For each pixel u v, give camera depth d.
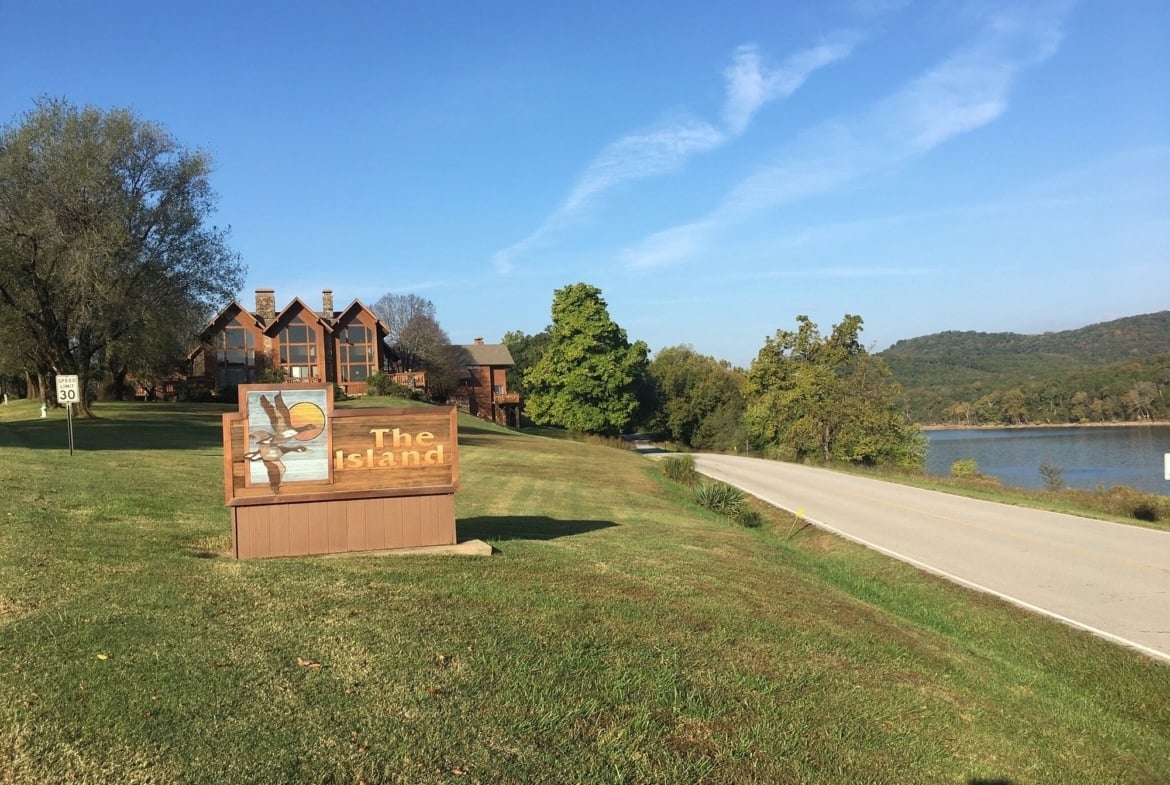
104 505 10.13
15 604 5.71
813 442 48.09
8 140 26.20
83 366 29.61
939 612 10.38
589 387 54.78
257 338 49.66
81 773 3.58
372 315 52.69
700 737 4.73
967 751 5.35
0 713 4.04
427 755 4.04
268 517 8.02
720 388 78.06
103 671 4.61
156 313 28.64
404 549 8.55
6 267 25.89
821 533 16.00
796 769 4.56
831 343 51.34
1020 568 12.33
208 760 3.77
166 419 30.53
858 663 6.61
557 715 4.66
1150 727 6.82
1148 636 8.77
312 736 4.09
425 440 8.70
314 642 5.35
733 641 6.53
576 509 15.04
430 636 5.65
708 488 20.23
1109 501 21.19
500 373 66.75
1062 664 8.20
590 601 7.08
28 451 16.31
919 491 24.05
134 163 28.30
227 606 6.00
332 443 8.32
